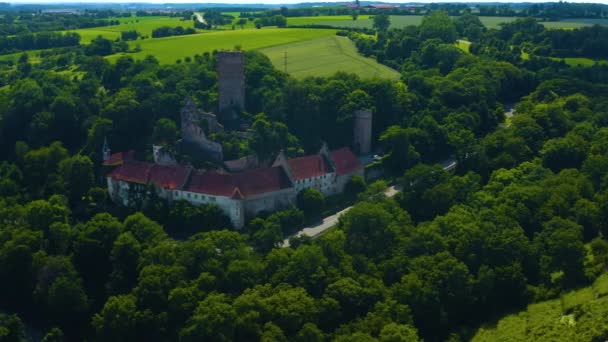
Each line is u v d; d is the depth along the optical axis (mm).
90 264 154250
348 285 132375
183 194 176625
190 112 191625
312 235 168375
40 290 145500
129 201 181750
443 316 133250
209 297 128500
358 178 197000
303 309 125000
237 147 189750
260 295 131000
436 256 142875
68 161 191625
